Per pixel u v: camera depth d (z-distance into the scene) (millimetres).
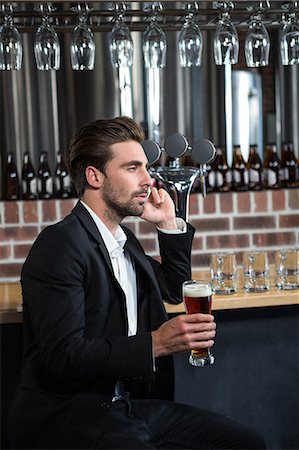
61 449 2732
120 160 2953
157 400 3096
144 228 4453
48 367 2688
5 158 4762
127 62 3418
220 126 4961
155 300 3062
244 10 3533
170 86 4891
